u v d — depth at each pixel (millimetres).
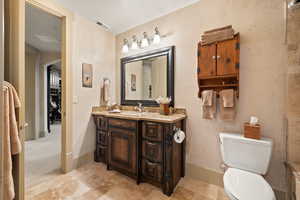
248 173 1311
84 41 2320
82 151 2320
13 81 1328
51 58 4035
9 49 1337
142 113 2223
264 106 1499
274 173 1443
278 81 1434
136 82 2576
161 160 1663
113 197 1564
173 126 1670
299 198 997
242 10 1604
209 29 1811
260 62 1514
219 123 1751
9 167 1136
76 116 2229
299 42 1276
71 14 2105
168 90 2146
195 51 1918
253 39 1546
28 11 2170
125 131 1935
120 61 2814
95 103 2529
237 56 1562
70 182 1834
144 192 1655
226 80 1705
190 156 1967
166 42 2182
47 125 4516
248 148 1386
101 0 1896
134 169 1840
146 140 1785
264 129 1499
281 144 1418
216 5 1764
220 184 1751
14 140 1197
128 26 2604
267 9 1477
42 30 2785
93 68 2482
